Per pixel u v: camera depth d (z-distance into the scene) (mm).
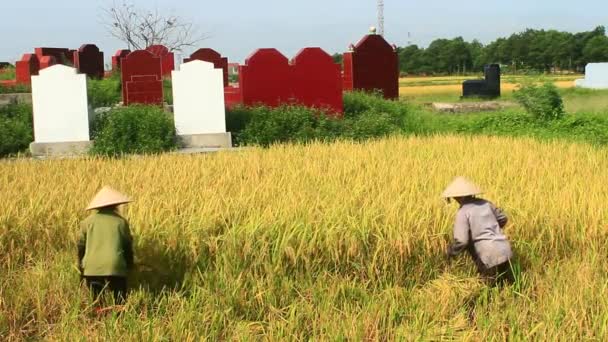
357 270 8961
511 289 8398
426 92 51469
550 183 11969
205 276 8664
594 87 51906
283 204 9961
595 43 114312
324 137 21016
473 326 7441
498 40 129750
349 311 7848
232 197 10602
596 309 7488
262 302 8219
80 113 19969
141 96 23281
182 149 20422
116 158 17453
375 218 9320
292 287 8492
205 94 20766
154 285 8883
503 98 40719
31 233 9633
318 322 7508
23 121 22031
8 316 7984
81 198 10781
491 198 10812
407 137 20375
